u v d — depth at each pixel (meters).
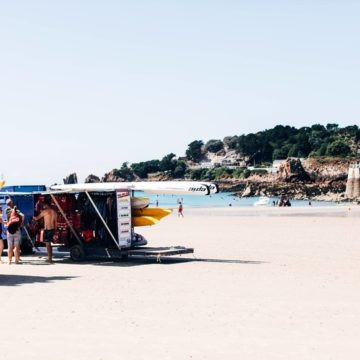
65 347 9.93
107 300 14.20
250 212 72.50
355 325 11.42
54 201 23.12
